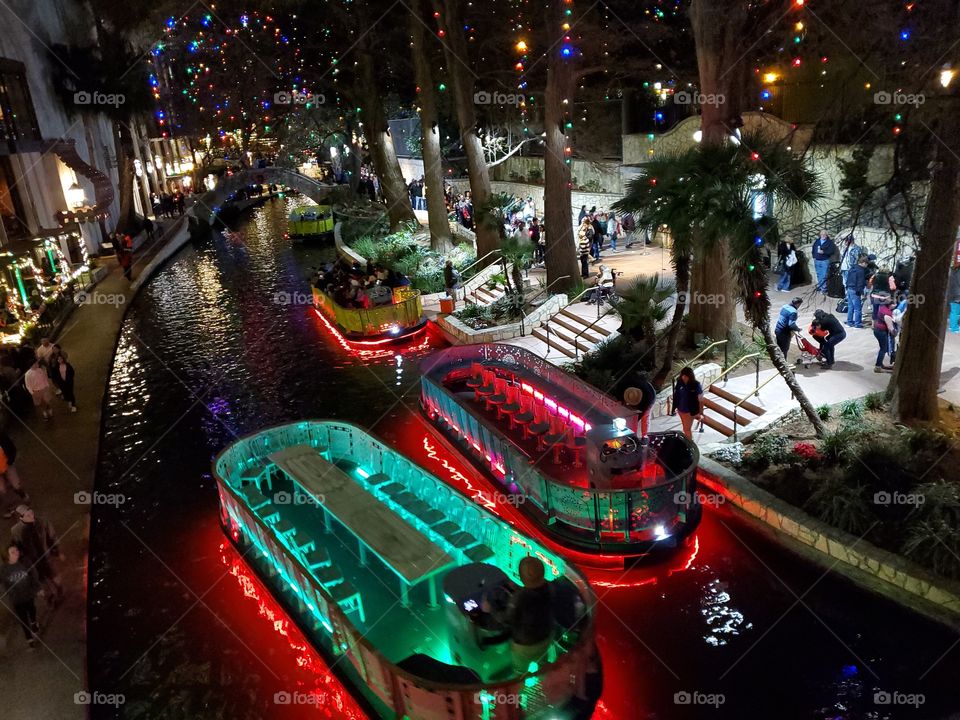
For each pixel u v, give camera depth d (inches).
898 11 444.8
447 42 952.3
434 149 1139.9
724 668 339.9
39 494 535.5
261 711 340.5
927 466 429.1
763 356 601.6
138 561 464.1
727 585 392.5
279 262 1402.6
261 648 380.8
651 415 569.0
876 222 690.8
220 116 1453.0
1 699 346.9
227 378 780.0
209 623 402.3
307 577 351.9
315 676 360.2
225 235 1801.2
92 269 1273.4
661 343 666.2
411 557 372.5
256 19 1210.6
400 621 372.5
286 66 1279.5
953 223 439.2
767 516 427.2
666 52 968.3
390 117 1711.4
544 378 561.9
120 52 1412.4
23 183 1109.7
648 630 367.2
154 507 528.1
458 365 631.2
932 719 302.7
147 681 363.9
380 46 1268.5
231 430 650.8
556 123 832.9
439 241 1170.6
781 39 770.2
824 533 396.5
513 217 1149.1
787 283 759.7
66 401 705.6
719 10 570.6
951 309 611.2
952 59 413.1
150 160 1967.3
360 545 413.7
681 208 483.2
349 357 818.2
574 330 757.3
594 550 411.2
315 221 1552.7
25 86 1154.7
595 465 431.5
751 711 316.2
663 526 412.5
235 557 455.5
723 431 518.9
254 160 2573.8
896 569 365.1
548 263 878.4
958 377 536.4
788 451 467.5
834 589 378.3
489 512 389.7
